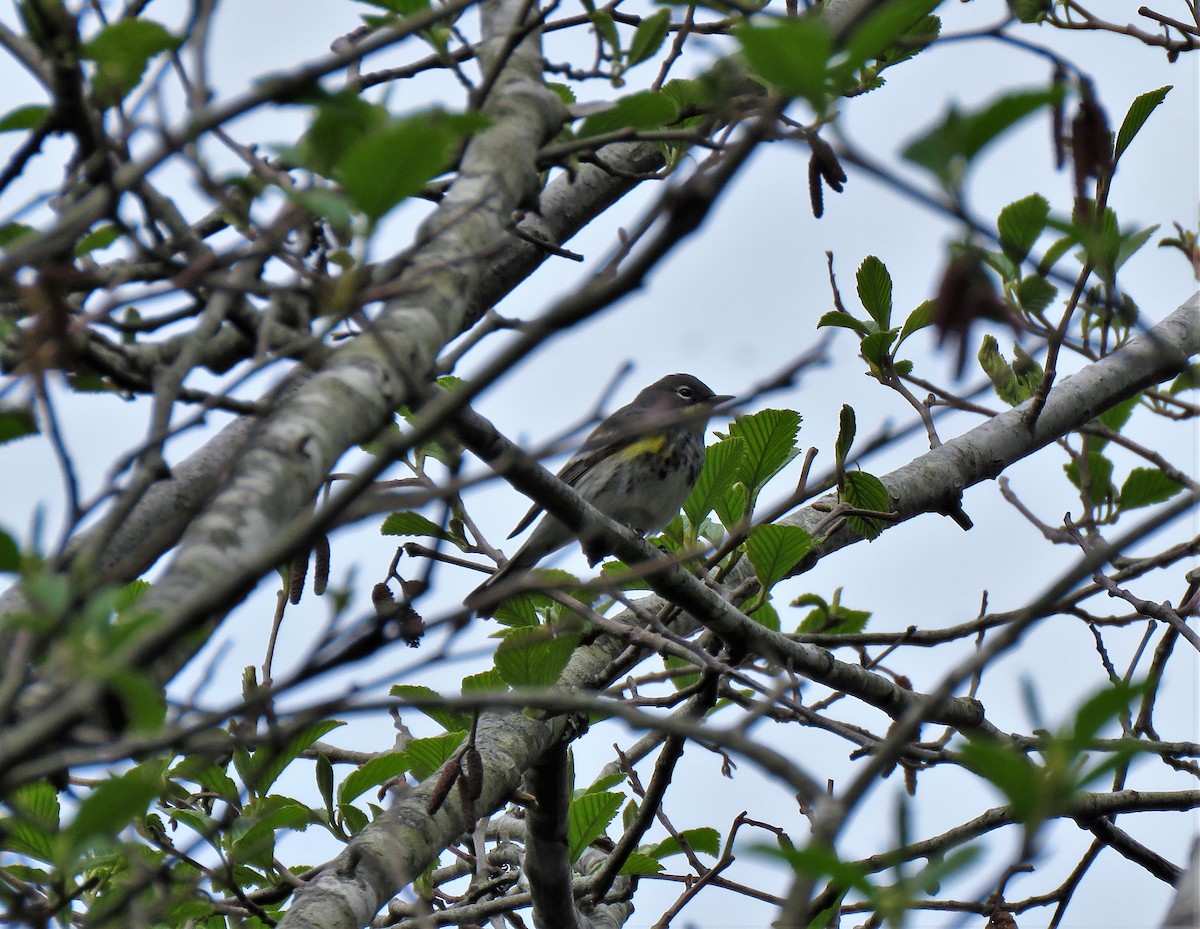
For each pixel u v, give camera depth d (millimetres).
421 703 5703
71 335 6215
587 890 13297
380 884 10938
